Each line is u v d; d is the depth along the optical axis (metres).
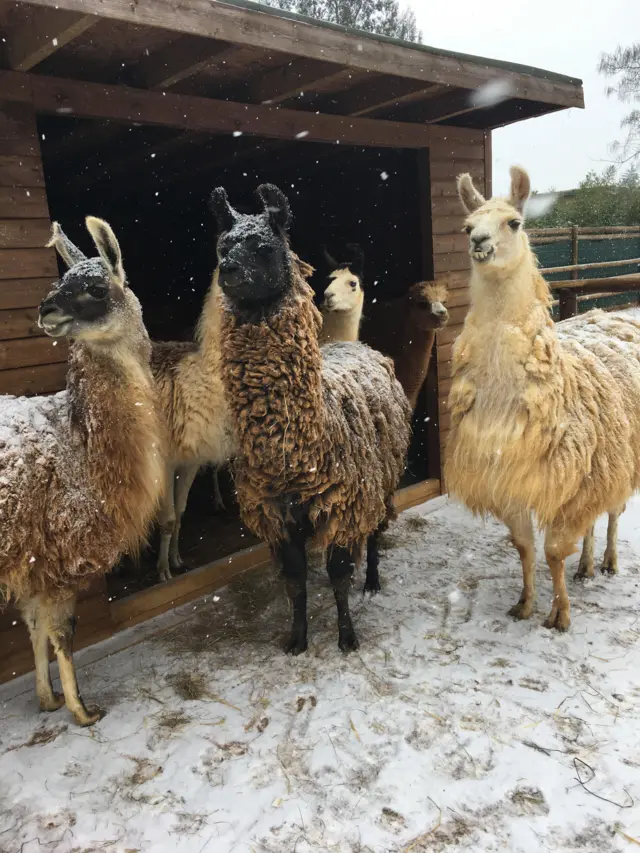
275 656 3.30
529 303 2.96
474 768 2.45
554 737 2.58
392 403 3.73
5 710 2.99
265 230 2.70
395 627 3.50
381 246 6.68
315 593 3.99
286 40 3.08
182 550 4.87
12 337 3.16
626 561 4.12
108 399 2.68
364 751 2.57
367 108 4.39
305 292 2.87
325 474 2.90
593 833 2.12
